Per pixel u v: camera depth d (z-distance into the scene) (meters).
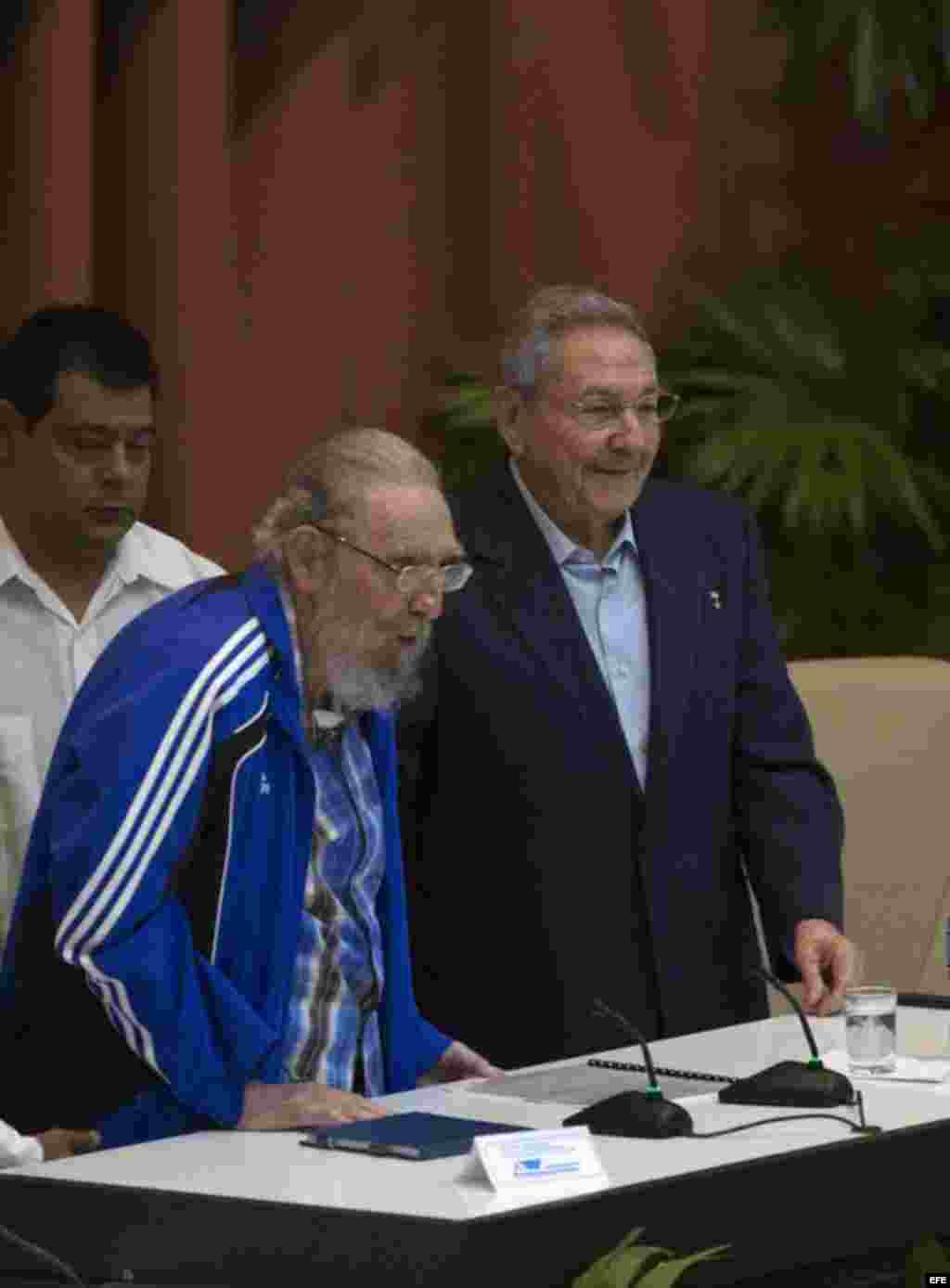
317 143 14.28
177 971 6.96
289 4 14.23
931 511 15.52
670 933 8.87
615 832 8.88
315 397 14.29
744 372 15.26
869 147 15.84
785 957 8.88
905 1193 6.54
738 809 9.17
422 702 8.89
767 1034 8.28
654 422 8.98
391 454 7.42
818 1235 6.31
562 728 8.88
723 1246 5.64
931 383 15.41
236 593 7.34
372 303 14.49
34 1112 7.30
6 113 12.89
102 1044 7.23
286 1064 7.28
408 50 14.60
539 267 15.05
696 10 15.51
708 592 9.14
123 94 13.50
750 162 15.70
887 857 11.63
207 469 13.62
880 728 11.67
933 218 15.98
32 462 8.47
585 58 15.20
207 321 13.57
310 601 7.35
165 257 13.47
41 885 7.23
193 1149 6.67
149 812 6.96
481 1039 8.91
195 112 13.51
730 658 9.11
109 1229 6.19
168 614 7.28
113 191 13.52
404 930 7.66
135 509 8.55
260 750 7.20
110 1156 6.59
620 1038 8.80
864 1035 7.59
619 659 9.05
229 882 7.18
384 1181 6.15
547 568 9.05
